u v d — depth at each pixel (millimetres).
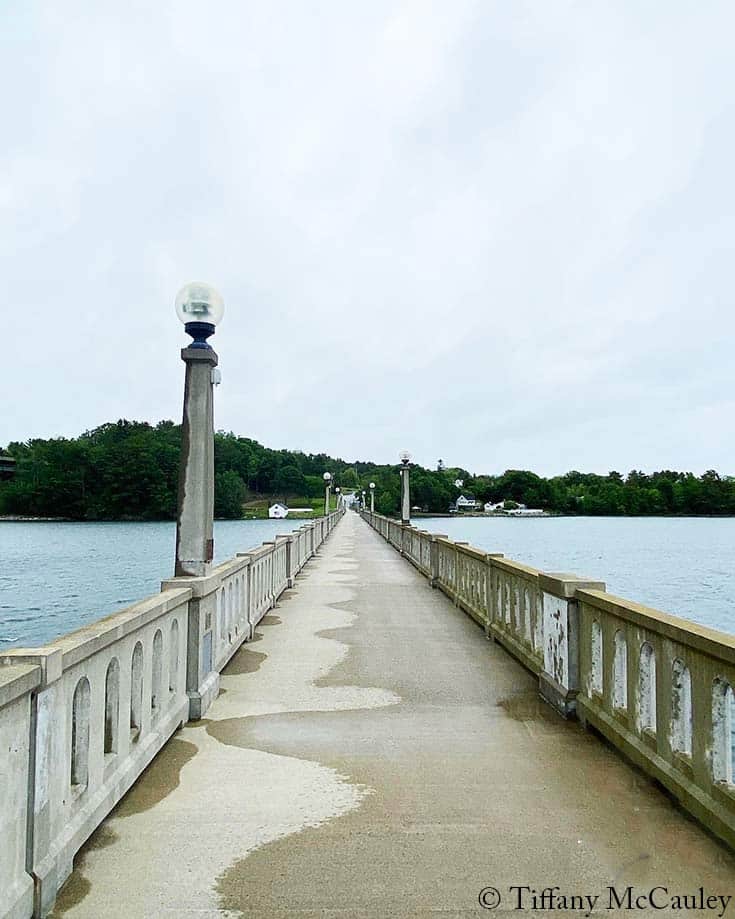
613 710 5379
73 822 3568
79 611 29859
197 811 4258
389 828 4031
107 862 3631
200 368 6500
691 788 4078
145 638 4898
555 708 6430
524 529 100000
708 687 3873
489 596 10234
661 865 3574
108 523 103188
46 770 3178
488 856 3691
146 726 4941
